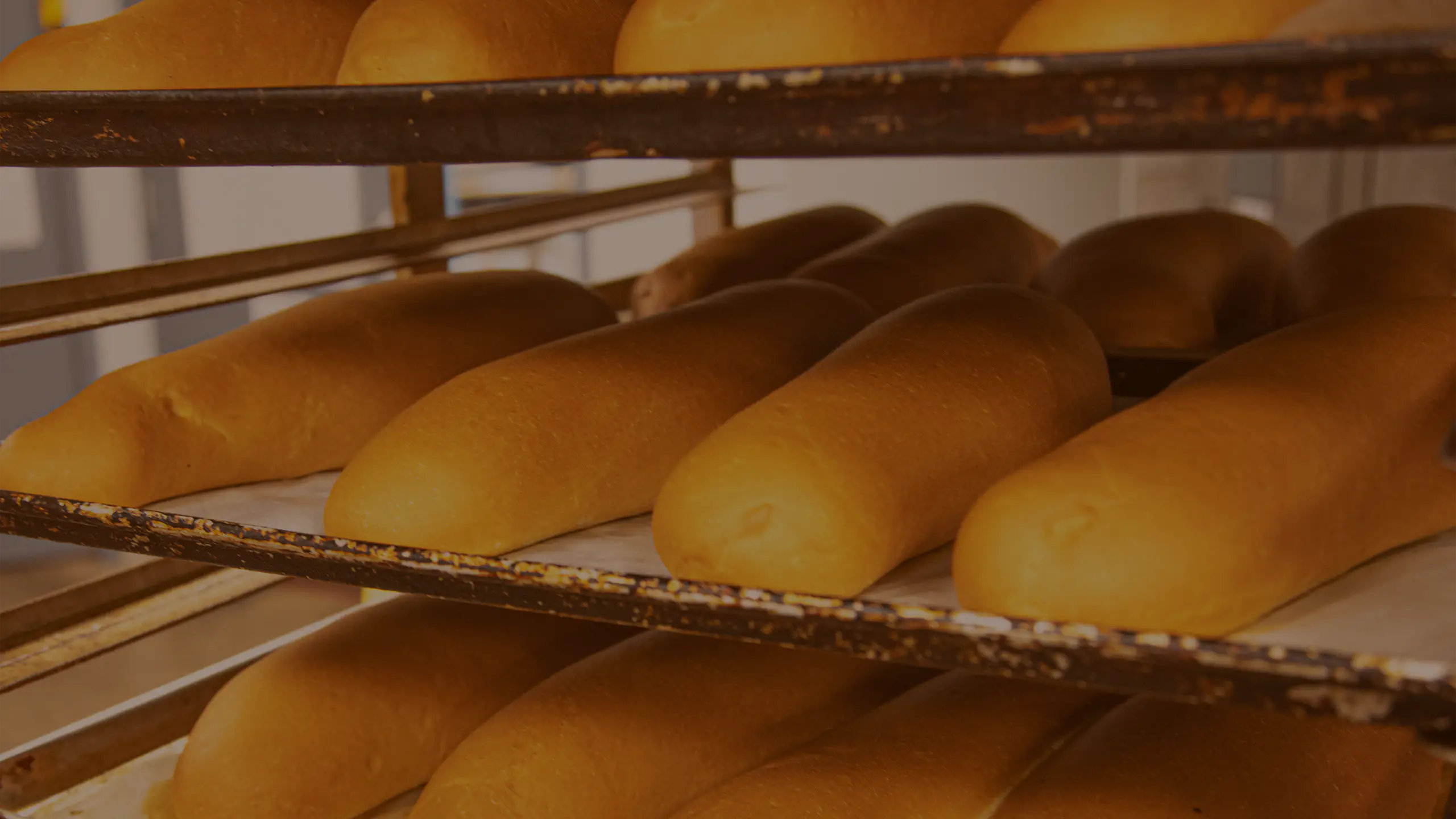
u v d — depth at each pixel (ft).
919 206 7.04
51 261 9.96
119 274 3.23
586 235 7.95
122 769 3.41
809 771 2.64
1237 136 1.64
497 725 2.87
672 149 2.00
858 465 2.31
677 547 2.32
